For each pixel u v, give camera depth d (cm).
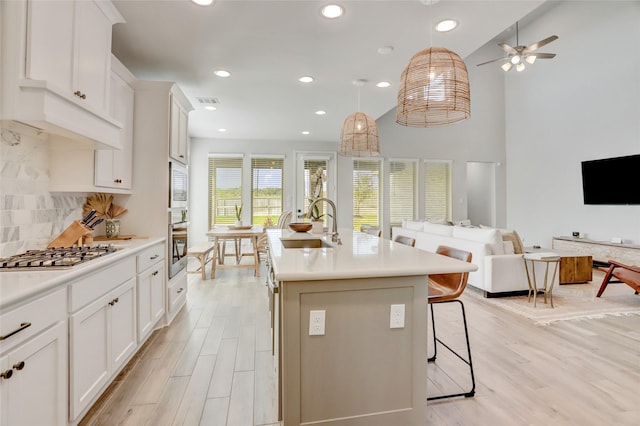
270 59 308
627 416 170
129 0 218
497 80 816
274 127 591
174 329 288
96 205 276
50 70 160
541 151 712
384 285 153
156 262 270
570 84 640
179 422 165
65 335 142
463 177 806
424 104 205
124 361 207
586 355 239
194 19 241
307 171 721
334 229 260
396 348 156
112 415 170
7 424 109
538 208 720
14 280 130
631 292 411
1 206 174
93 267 161
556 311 337
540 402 182
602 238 582
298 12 233
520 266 385
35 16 150
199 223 686
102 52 207
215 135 663
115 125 214
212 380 205
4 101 143
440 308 348
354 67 327
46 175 214
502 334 278
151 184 297
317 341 147
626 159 533
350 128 334
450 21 245
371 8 228
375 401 154
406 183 784
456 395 186
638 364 225
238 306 353
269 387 198
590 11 596
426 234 520
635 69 529
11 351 110
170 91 302
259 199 706
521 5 224
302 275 135
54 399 135
